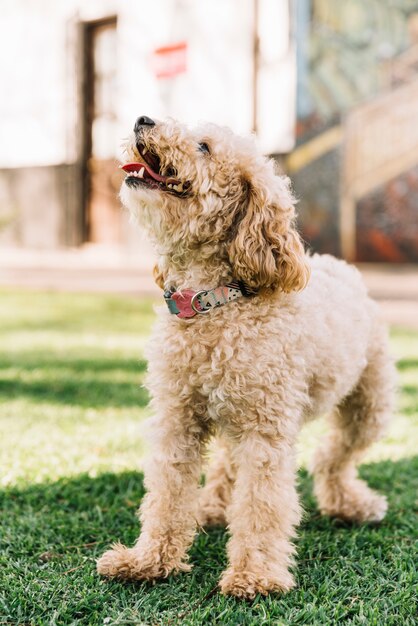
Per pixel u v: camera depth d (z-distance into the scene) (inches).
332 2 517.3
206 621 98.9
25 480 148.6
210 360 113.0
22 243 706.2
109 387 229.9
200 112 560.7
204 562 119.4
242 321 113.0
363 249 530.6
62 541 123.3
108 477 151.9
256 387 111.5
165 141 118.9
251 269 114.3
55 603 102.8
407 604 103.6
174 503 115.8
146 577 111.1
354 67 521.0
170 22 573.6
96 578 110.3
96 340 309.9
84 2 637.9
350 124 523.8
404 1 500.1
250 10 524.7
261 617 99.5
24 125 697.6
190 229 118.1
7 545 121.3
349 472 146.8
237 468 130.9
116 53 634.2
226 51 539.2
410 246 514.0
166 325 117.3
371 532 133.6
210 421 121.0
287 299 117.9
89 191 666.8
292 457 114.7
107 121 649.6
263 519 111.1
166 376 116.5
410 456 172.4
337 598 106.0
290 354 113.9
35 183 690.2
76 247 669.3
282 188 120.0
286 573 110.2
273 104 530.3
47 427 186.5
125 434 181.9
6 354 278.5
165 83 582.2
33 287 487.8
